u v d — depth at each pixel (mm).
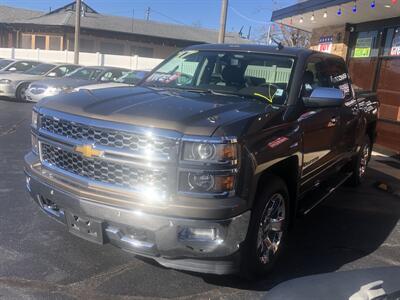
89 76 16328
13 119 12070
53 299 3518
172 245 3342
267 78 4836
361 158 7484
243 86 4789
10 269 3928
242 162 3428
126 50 41812
